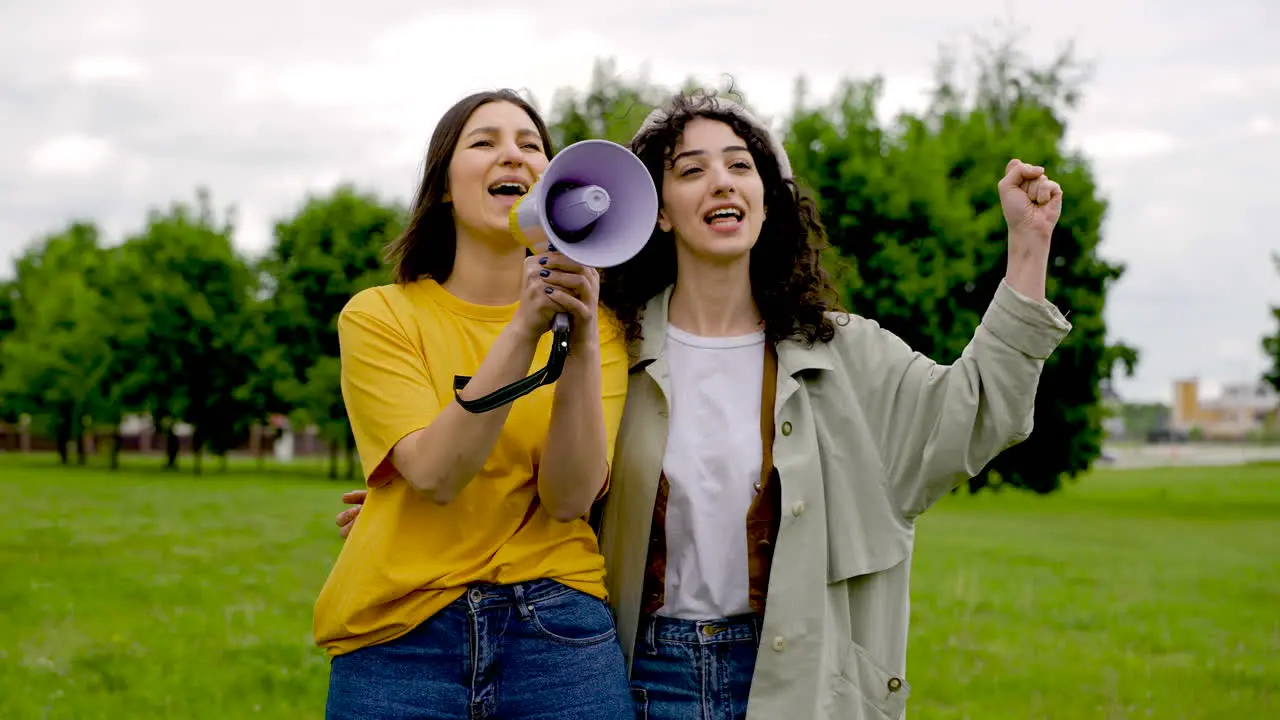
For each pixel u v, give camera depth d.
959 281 23.89
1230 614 9.75
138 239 39.44
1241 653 8.02
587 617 2.62
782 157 3.08
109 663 7.18
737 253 2.91
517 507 2.63
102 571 11.12
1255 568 13.19
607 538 2.88
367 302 2.72
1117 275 25.56
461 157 2.70
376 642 2.57
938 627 8.81
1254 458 69.44
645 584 2.86
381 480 2.61
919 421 2.86
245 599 9.64
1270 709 6.38
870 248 23.80
